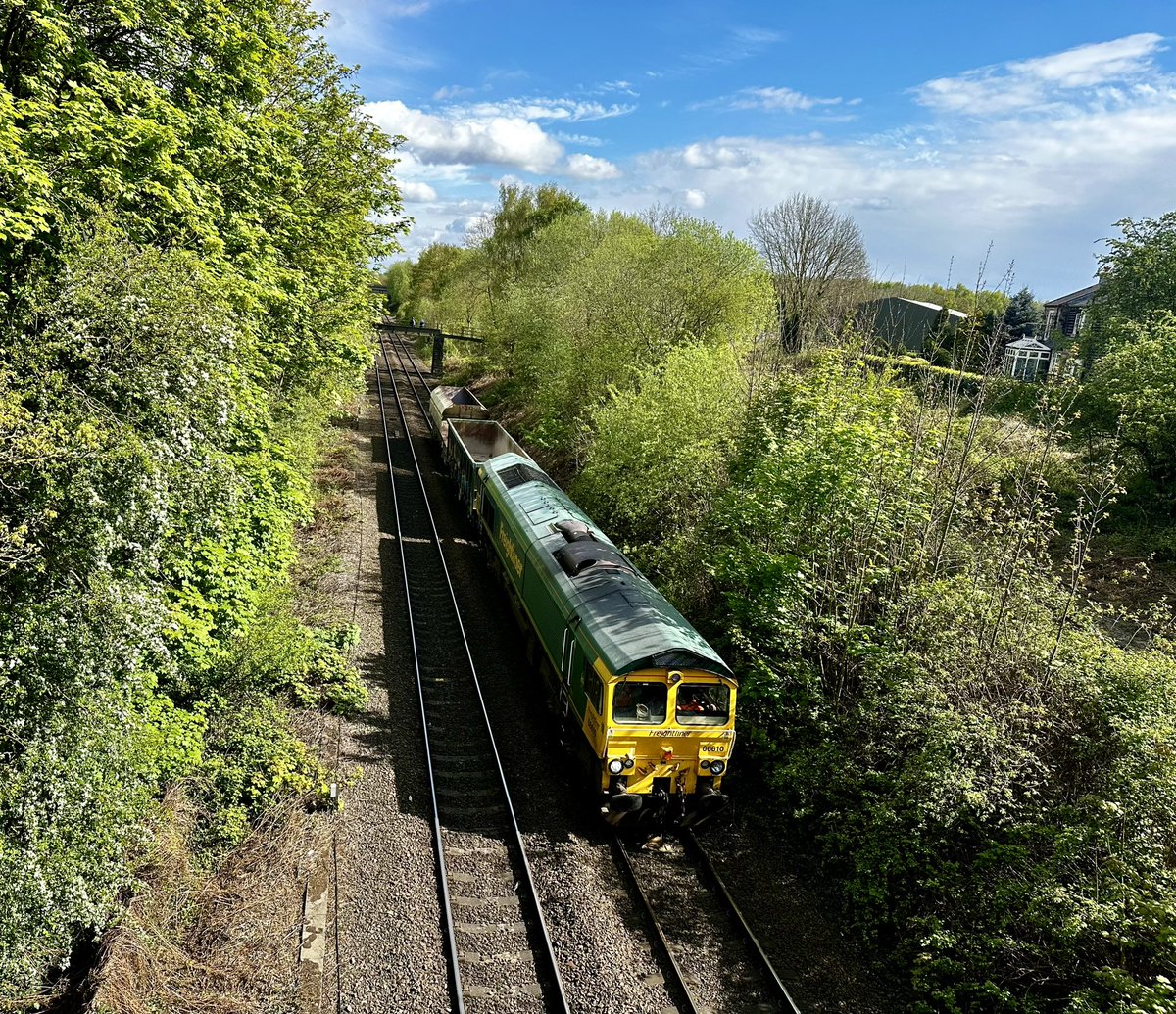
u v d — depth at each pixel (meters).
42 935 7.69
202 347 8.75
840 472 13.35
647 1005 8.74
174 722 11.01
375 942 9.21
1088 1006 7.67
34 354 7.71
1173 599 16.39
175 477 8.73
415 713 14.37
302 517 20.50
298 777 11.52
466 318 67.31
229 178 13.73
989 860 9.62
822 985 9.34
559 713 14.20
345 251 20.84
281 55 16.06
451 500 29.28
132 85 10.28
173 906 9.09
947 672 10.68
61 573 7.80
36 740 7.76
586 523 17.23
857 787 11.52
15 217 7.83
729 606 14.67
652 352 28.92
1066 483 20.19
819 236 45.62
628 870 10.99
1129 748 8.98
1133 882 8.20
